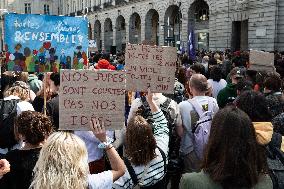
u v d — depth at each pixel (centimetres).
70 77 362
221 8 3503
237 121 258
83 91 364
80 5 7425
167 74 488
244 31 3391
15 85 603
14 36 607
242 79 643
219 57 1691
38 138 361
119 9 5734
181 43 3941
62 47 635
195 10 4056
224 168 250
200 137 513
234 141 254
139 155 392
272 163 326
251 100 345
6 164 326
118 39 5909
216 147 259
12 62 611
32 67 621
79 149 279
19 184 352
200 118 521
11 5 8025
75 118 365
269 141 330
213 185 253
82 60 650
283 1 2927
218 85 819
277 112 564
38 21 615
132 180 395
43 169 270
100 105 368
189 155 529
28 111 374
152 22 5084
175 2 4281
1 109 521
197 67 831
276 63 1166
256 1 3116
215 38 3609
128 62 482
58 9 8362
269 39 3014
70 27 637
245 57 1220
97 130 364
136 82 486
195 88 541
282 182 318
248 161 252
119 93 370
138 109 534
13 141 495
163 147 429
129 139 396
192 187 255
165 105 536
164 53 486
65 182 264
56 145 274
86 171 280
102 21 6378
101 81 367
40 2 8156
